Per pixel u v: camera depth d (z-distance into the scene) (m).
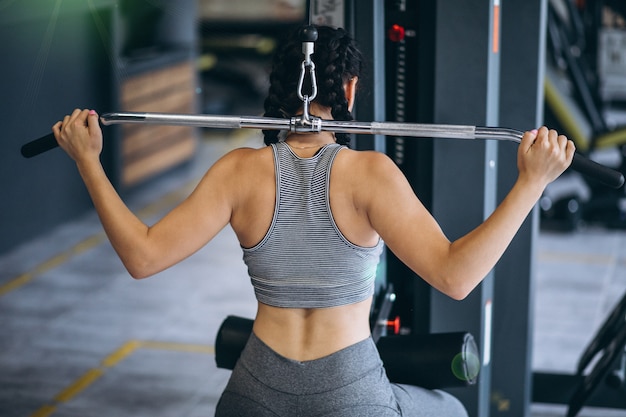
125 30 9.29
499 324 3.92
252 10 15.70
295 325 2.25
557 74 8.17
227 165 2.32
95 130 2.26
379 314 3.23
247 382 2.26
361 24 3.22
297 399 2.21
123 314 6.16
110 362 5.36
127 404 4.81
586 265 7.38
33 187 7.84
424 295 3.55
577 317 6.24
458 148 3.38
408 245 2.15
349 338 2.24
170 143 10.04
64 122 2.28
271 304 2.27
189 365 5.33
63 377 5.13
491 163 3.43
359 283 2.26
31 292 6.58
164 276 6.99
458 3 3.28
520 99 3.70
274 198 2.25
